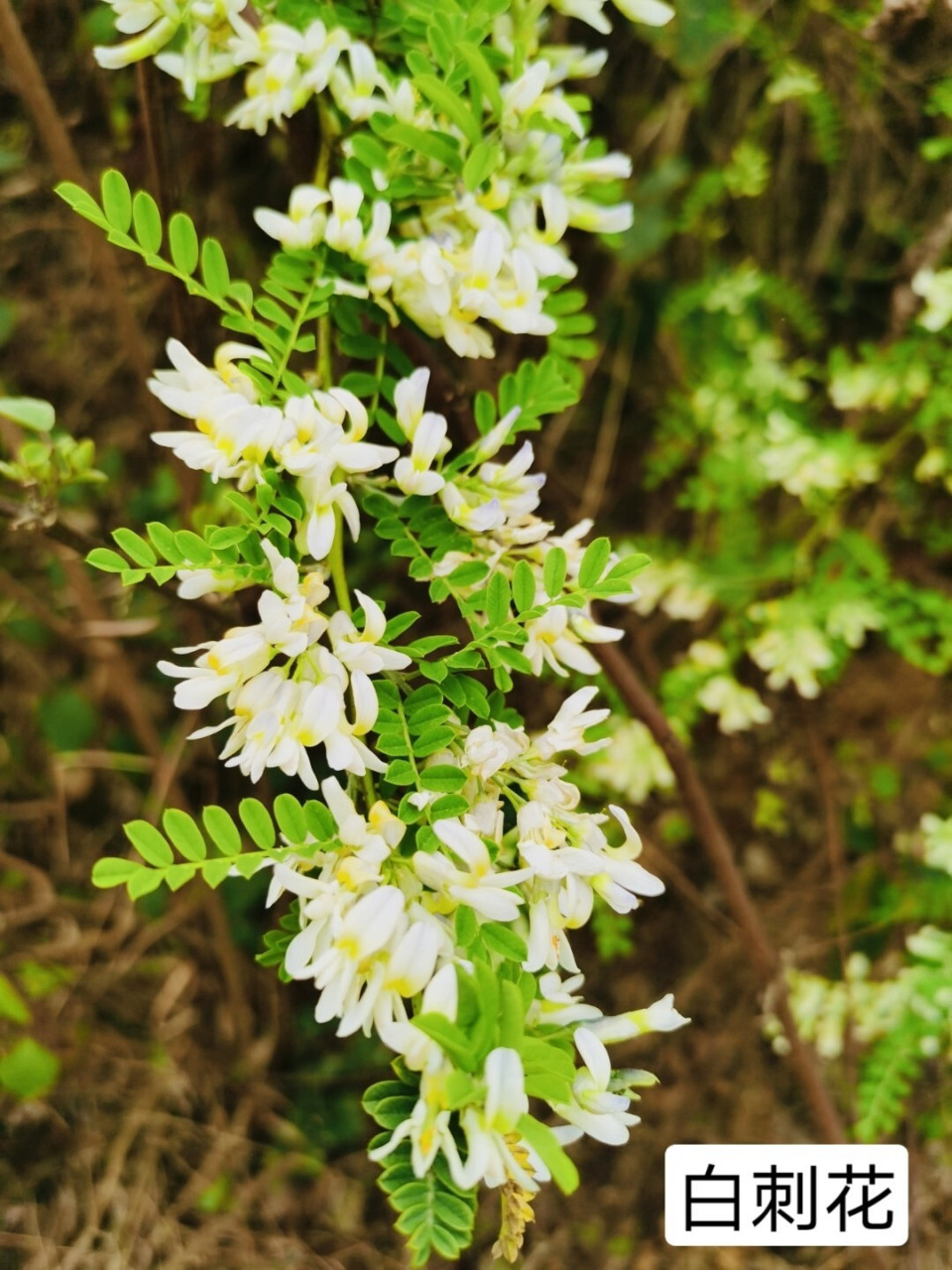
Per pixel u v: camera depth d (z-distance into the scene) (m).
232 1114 0.38
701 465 0.35
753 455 0.35
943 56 0.32
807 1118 0.39
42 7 0.31
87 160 0.32
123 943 0.38
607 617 0.36
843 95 0.33
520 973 0.15
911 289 0.31
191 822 0.14
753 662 0.39
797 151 0.35
